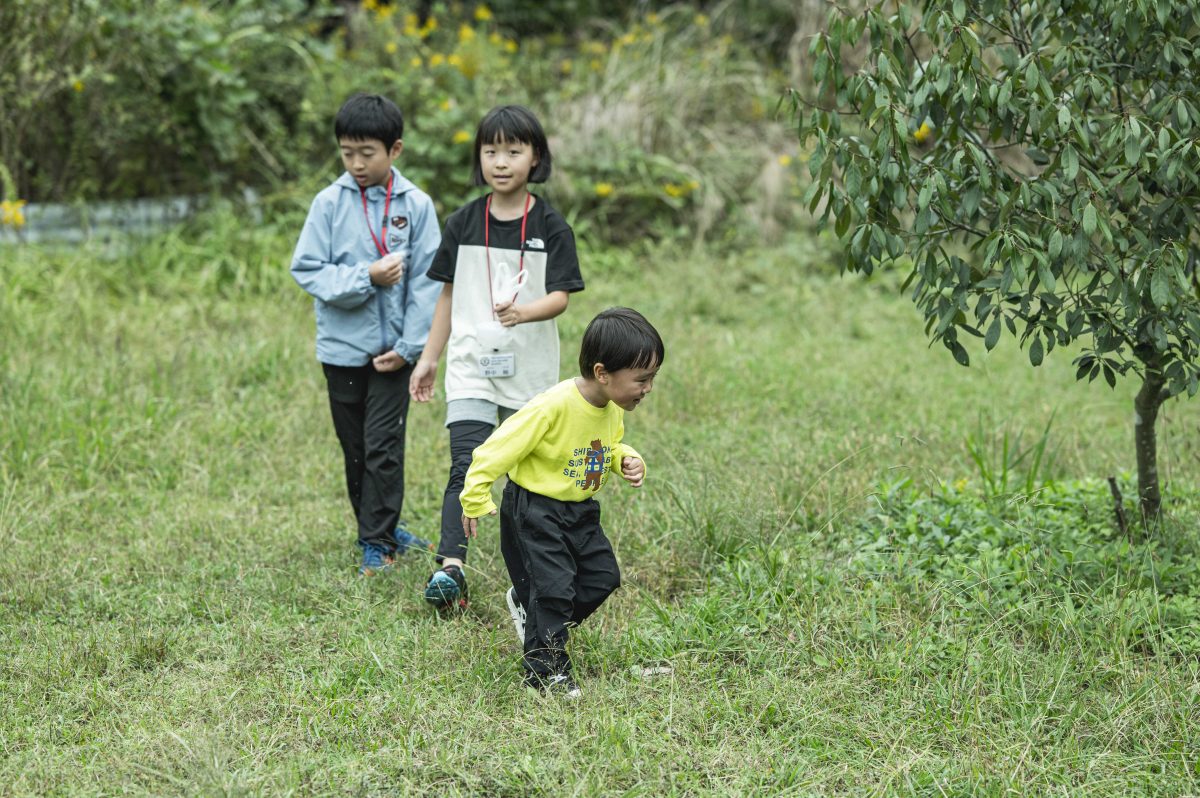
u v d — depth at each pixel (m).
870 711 3.97
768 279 10.93
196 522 5.64
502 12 15.67
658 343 3.86
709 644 4.42
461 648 4.42
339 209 5.18
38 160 10.40
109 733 3.81
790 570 4.88
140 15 10.01
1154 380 4.96
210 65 10.34
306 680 4.18
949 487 5.73
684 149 12.38
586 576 4.23
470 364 4.85
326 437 6.94
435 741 3.76
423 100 11.83
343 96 11.55
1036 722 3.83
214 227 10.29
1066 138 4.32
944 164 4.49
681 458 6.53
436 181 11.51
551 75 13.72
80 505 5.88
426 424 7.16
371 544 5.26
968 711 3.90
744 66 13.66
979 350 9.27
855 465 6.25
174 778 3.46
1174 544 5.12
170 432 6.79
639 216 11.87
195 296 9.38
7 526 5.43
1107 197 4.55
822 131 4.46
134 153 10.56
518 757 3.64
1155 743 3.77
